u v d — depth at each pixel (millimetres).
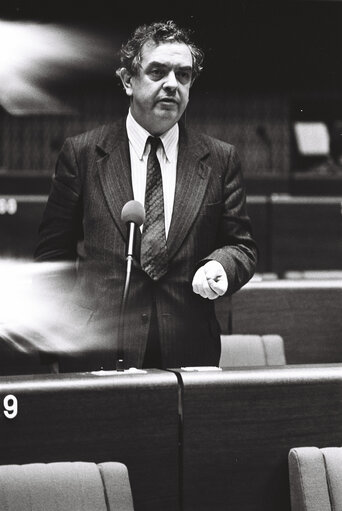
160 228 4031
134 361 3928
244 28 11047
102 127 4230
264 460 3365
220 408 3324
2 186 12344
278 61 12062
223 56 11484
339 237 9211
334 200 9180
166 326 3963
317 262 9188
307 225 9156
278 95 13117
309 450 3320
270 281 5855
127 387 3252
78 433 3195
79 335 4055
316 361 5840
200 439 3307
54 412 3174
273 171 13188
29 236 9070
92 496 3055
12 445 3127
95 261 4031
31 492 3002
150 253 3986
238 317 5766
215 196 4117
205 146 4195
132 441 3252
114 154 4121
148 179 4086
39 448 3156
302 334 5828
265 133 12875
